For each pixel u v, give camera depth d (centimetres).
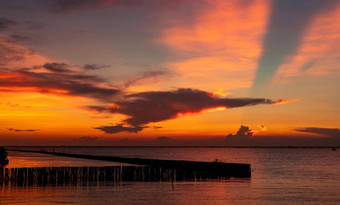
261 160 14338
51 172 4997
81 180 5031
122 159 10388
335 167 9369
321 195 3825
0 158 8144
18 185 4481
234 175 5803
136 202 3275
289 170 8038
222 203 3291
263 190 4097
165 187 4281
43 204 3142
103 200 3350
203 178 5431
